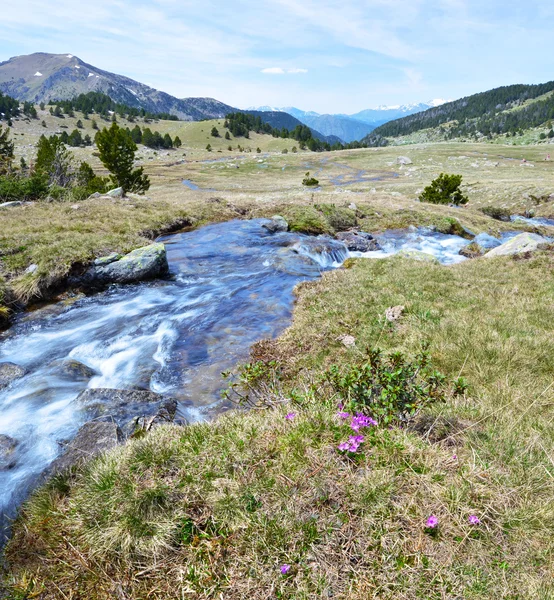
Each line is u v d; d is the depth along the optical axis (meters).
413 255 19.56
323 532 3.39
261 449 4.43
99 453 5.38
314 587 3.04
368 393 4.83
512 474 4.01
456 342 9.00
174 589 3.21
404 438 4.41
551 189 47.19
